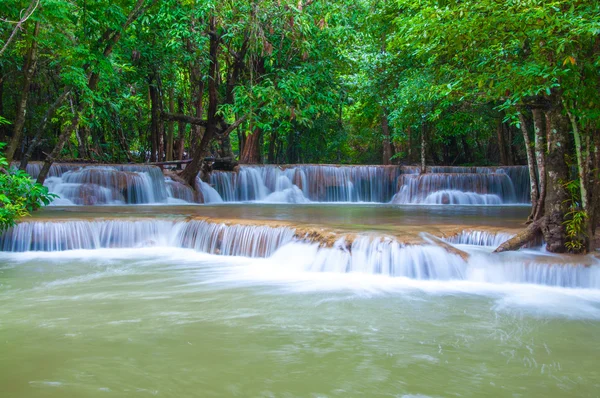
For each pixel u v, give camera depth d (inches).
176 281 256.1
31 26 370.0
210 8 515.5
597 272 236.8
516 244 272.5
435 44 247.9
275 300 217.6
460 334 170.6
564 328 178.5
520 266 252.1
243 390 121.4
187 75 902.4
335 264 282.8
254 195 770.2
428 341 162.4
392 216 441.1
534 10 193.8
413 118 675.4
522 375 133.4
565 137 266.7
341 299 220.2
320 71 593.6
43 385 122.4
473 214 473.1
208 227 352.8
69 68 404.5
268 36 554.6
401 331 173.6
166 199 643.5
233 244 334.6
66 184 560.1
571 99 233.0
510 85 220.8
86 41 409.1
